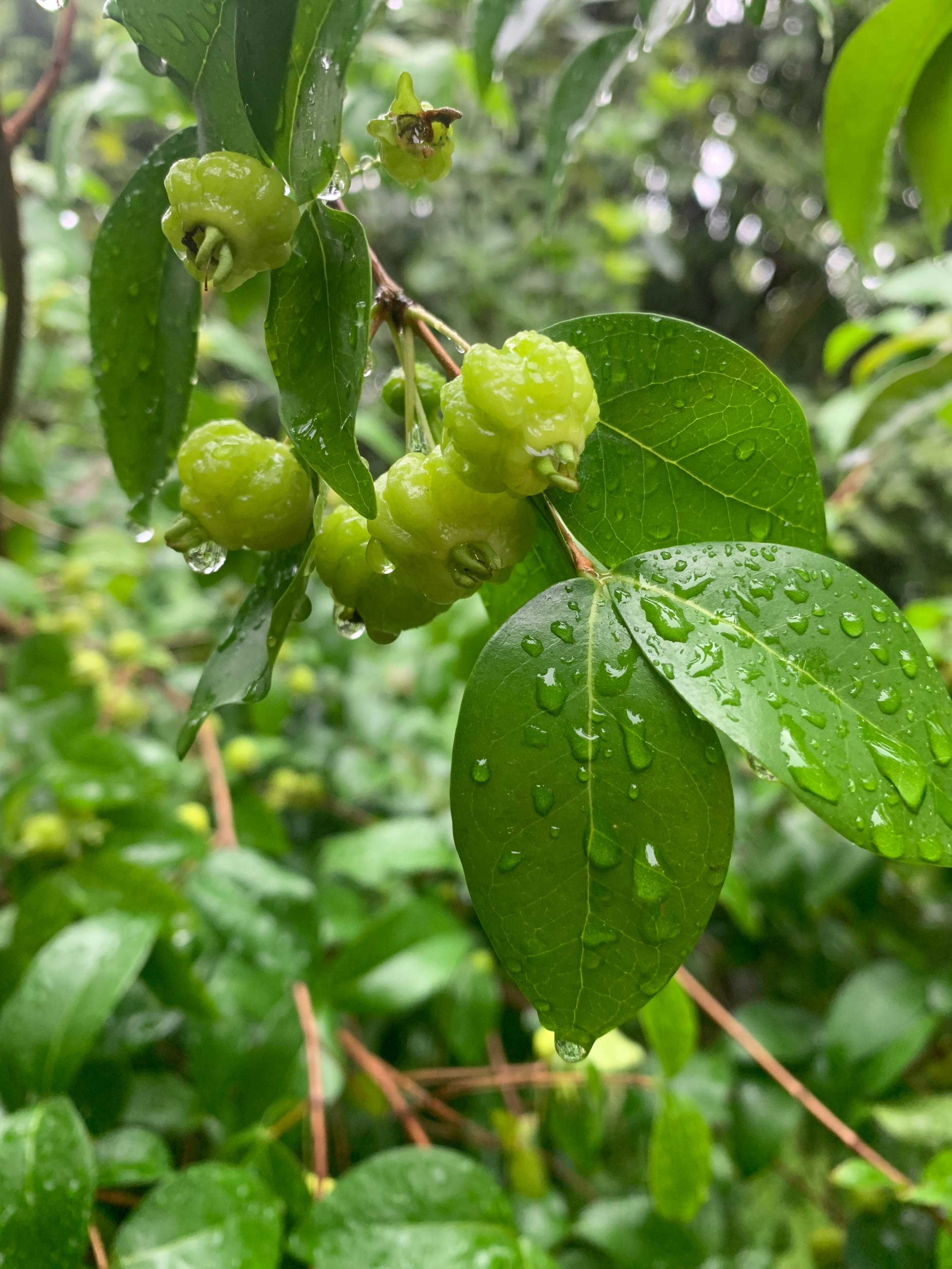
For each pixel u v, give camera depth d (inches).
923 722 3.7
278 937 8.8
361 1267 5.7
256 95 4.0
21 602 12.0
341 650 14.9
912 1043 9.9
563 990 3.7
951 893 13.6
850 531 22.0
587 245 25.4
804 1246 11.6
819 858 12.4
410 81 4.8
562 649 4.0
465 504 4.3
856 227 9.0
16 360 8.2
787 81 30.3
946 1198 7.2
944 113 8.0
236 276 4.3
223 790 11.2
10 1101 6.2
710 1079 10.6
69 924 8.2
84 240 15.7
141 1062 10.2
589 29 22.1
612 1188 12.4
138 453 6.3
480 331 25.9
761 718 3.7
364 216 23.3
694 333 4.6
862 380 14.0
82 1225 5.4
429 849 10.6
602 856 3.8
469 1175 6.2
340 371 4.0
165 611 15.1
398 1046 12.5
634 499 4.7
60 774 8.9
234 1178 6.0
